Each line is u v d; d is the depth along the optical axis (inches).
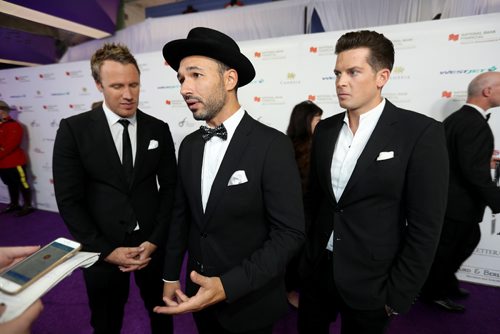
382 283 37.4
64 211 42.7
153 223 49.2
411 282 34.6
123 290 50.0
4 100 145.0
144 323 68.4
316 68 90.5
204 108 30.8
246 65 31.7
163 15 157.9
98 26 129.6
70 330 66.7
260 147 31.3
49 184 146.7
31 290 24.0
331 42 87.5
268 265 28.7
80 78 127.3
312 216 47.7
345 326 42.5
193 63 29.7
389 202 36.6
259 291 34.6
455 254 68.4
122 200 45.6
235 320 34.7
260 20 122.1
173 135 113.7
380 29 81.0
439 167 32.7
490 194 56.4
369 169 35.9
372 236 37.3
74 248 29.1
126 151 45.5
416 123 34.7
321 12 113.3
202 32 31.4
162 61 109.0
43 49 159.8
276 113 97.3
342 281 39.0
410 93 81.3
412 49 79.0
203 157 35.6
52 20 116.3
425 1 101.3
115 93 41.4
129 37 141.9
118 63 40.6
